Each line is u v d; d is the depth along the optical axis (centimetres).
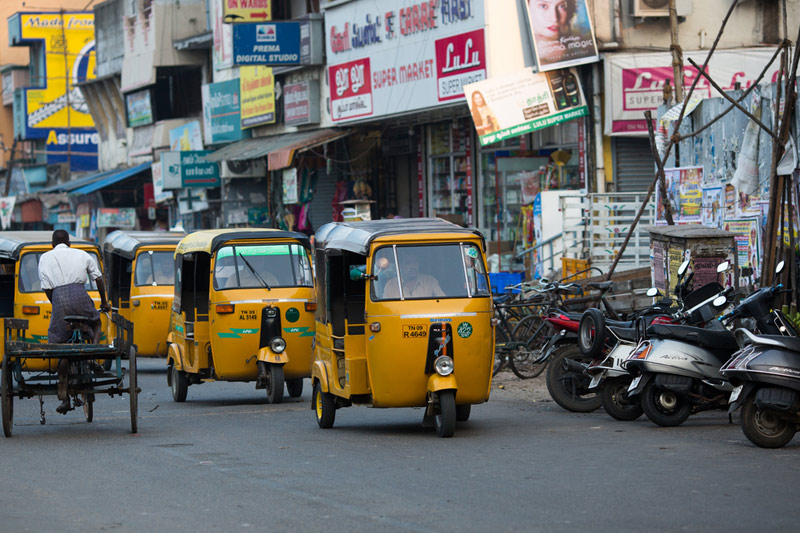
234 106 3919
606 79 2352
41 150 6769
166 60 4528
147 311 2239
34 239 2025
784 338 1101
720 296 1258
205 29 4569
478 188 2895
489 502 883
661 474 980
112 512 884
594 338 1363
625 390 1355
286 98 3528
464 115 2841
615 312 1702
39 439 1322
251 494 943
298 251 1748
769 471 984
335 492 942
